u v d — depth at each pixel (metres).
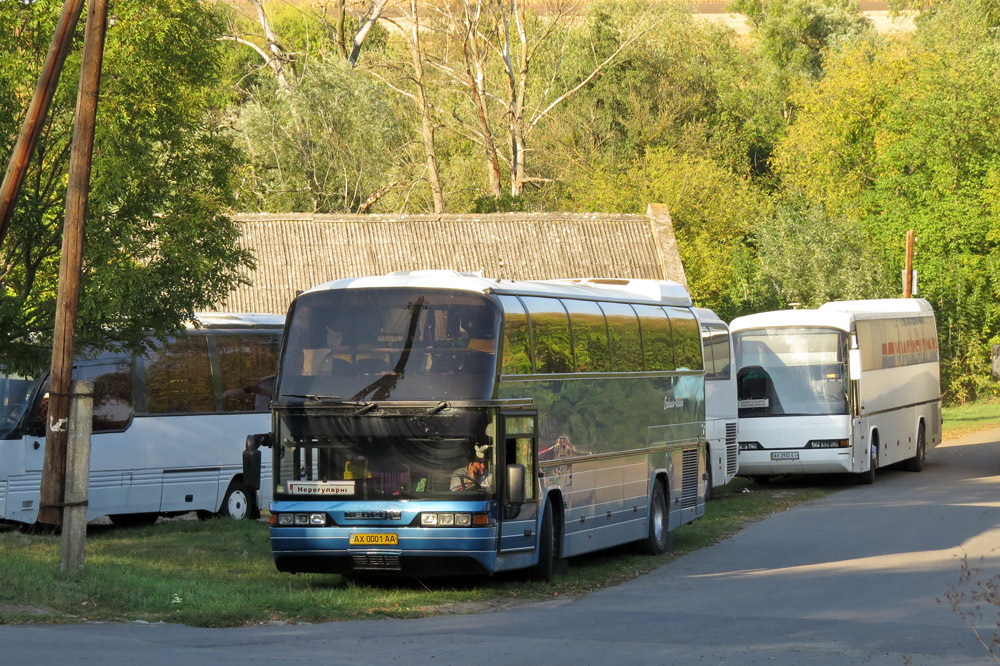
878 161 75.56
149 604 15.02
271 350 28.05
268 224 51.12
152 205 22.83
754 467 34.41
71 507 16.50
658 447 22.56
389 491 16.78
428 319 17.22
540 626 14.27
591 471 19.77
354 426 16.94
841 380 34.25
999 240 69.00
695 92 89.19
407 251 51.41
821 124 80.38
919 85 74.44
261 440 17.50
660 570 20.19
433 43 78.12
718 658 11.97
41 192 22.80
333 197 68.06
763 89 93.88
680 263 53.03
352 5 79.19
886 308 38.34
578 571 19.62
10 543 20.50
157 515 27.27
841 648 12.45
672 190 75.88
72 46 21.97
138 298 21.66
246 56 79.81
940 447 46.94
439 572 16.67
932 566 18.94
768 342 34.72
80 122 17.58
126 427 25.17
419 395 16.88
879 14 105.38
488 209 71.25
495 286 17.64
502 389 17.08
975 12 79.69
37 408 23.17
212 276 23.27
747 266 68.56
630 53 86.44
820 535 23.75
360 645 12.77
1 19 21.86
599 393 20.22
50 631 13.18
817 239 65.38
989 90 70.38
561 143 85.06
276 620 14.62
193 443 26.31
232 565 19.50
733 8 101.75
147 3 22.30
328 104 68.50
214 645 12.64
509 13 77.31
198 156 23.72
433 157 71.31
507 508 16.97
